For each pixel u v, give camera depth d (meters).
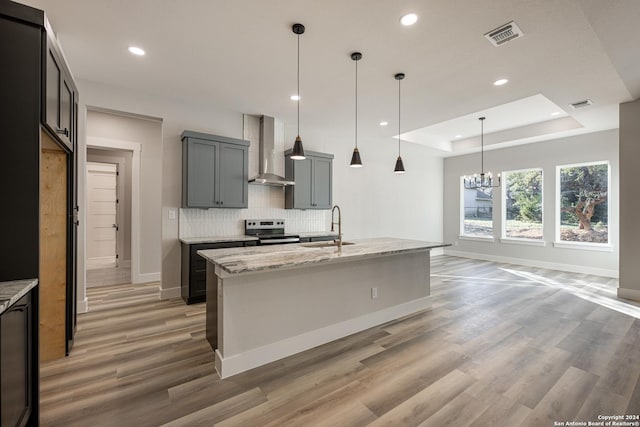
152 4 2.16
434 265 6.63
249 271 1.97
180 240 4.06
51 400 1.90
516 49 2.74
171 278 4.07
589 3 2.09
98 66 3.12
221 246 3.98
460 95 3.85
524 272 5.87
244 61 3.00
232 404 1.88
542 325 3.18
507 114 5.35
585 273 5.74
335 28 2.44
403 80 3.42
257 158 4.75
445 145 7.22
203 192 4.03
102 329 3.00
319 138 5.69
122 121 4.79
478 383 2.11
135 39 2.62
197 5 2.17
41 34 1.74
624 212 4.11
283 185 5.08
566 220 6.07
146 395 1.96
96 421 1.72
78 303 3.43
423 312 3.59
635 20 2.25
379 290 3.23
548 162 6.23
